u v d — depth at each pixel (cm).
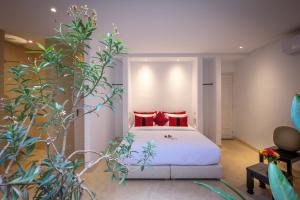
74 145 383
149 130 446
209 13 243
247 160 394
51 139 88
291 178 227
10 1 209
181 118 482
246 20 267
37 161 87
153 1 211
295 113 67
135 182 293
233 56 493
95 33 305
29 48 439
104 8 226
